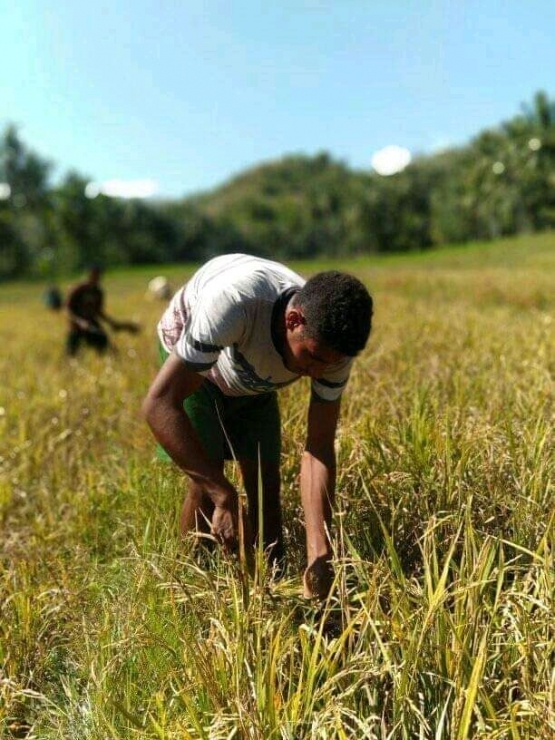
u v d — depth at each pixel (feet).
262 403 10.79
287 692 8.06
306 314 7.75
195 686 7.84
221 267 9.14
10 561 12.69
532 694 7.14
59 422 19.17
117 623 9.46
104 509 13.61
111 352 30.73
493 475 10.44
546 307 39.14
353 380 15.62
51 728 8.84
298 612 8.67
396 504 10.42
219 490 8.61
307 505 9.37
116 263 264.31
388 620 7.91
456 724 6.98
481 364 16.72
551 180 197.67
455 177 257.55
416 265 117.70
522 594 7.78
